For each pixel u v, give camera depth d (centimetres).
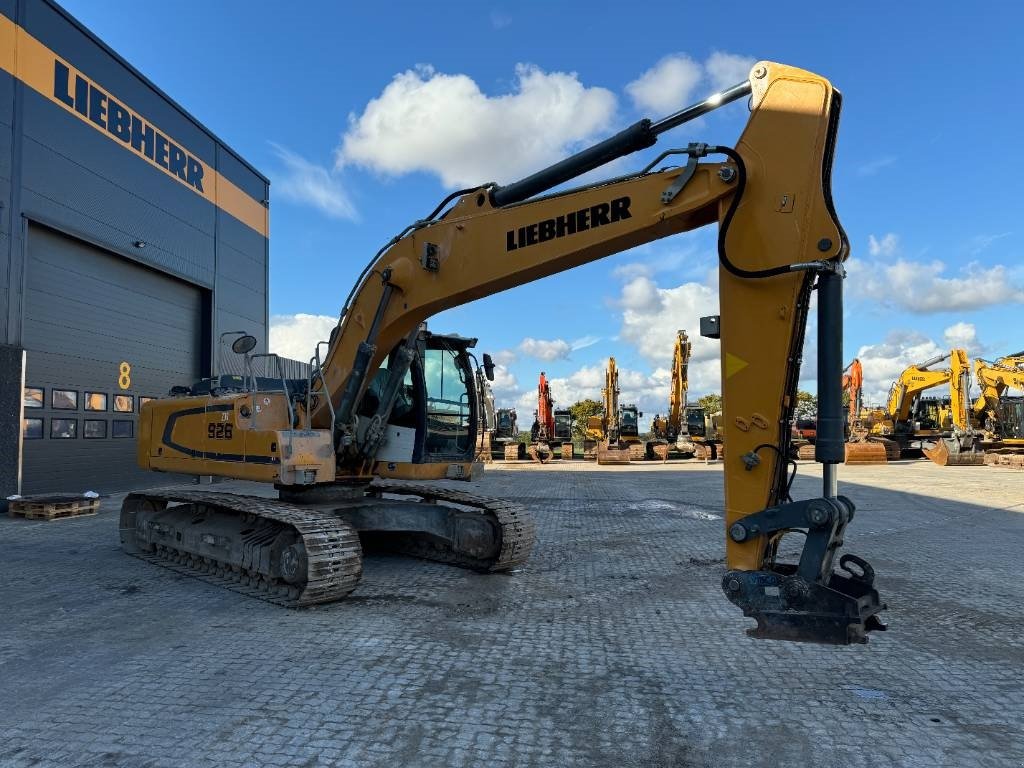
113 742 342
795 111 389
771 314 389
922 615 584
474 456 800
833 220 375
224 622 555
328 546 595
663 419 3522
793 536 1000
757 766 324
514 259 525
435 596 640
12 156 1245
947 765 326
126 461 1577
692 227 449
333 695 403
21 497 1205
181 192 1759
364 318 663
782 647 499
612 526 1083
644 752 337
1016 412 2922
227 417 751
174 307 1773
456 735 353
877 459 2897
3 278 1227
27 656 472
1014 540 947
